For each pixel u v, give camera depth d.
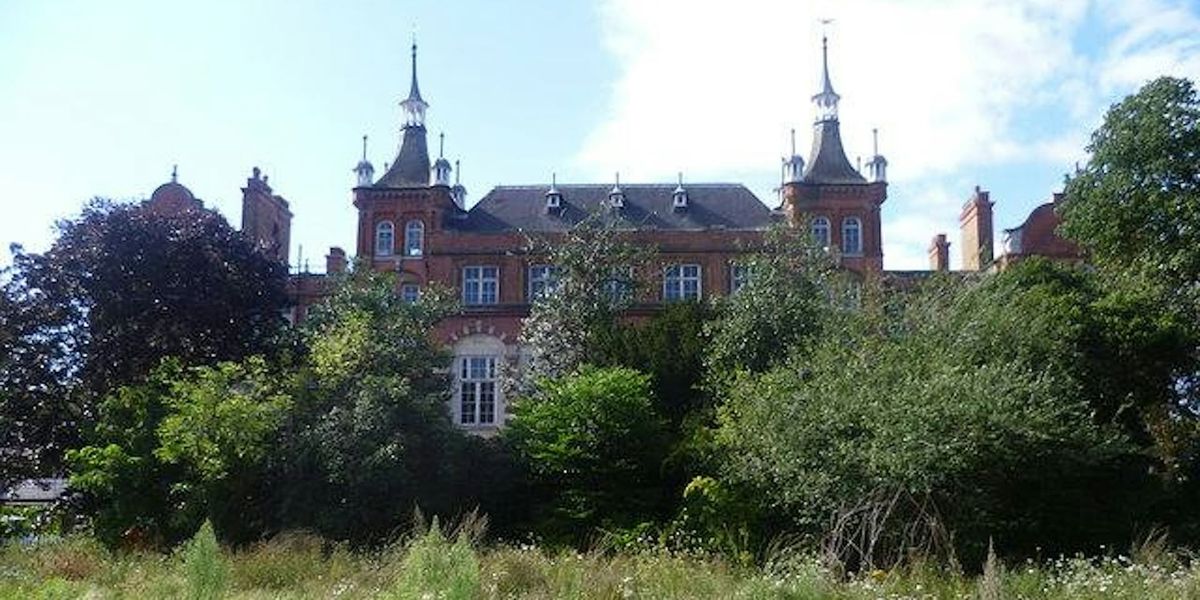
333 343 26.58
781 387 22.56
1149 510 23.39
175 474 25.03
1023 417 19.42
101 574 17.56
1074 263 33.50
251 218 47.16
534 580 15.12
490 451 26.70
